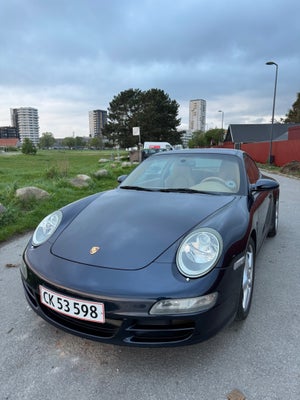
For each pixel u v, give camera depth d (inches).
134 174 142.6
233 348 85.6
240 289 84.2
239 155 137.3
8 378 76.0
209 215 93.4
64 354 84.3
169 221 90.7
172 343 73.2
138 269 75.1
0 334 93.0
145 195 115.4
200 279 73.2
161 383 73.9
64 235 92.0
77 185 367.2
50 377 76.2
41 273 81.4
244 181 121.1
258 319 99.1
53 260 83.2
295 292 117.3
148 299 70.7
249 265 99.7
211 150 144.2
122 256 78.7
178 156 142.0
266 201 144.7
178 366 79.3
